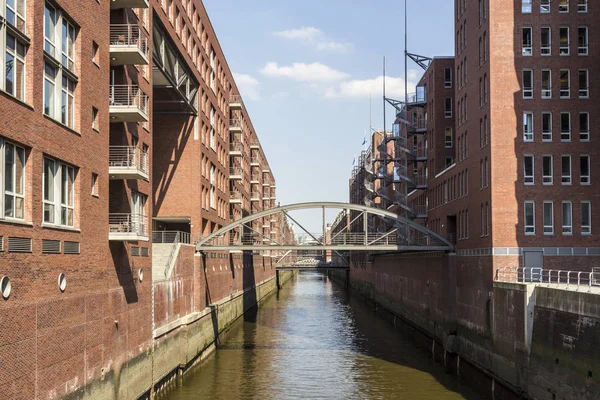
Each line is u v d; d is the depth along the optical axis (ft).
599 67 109.50
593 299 65.00
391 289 207.51
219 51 167.63
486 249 108.78
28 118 51.60
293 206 127.03
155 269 102.68
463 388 93.81
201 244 122.93
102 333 67.46
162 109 129.08
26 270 50.47
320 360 115.85
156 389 87.45
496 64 109.81
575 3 110.52
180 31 118.21
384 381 97.81
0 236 46.52
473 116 121.19
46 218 56.44
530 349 83.35
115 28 81.00
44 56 55.67
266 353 123.65
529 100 109.29
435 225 163.32
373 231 248.73
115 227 80.02
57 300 56.34
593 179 107.86
